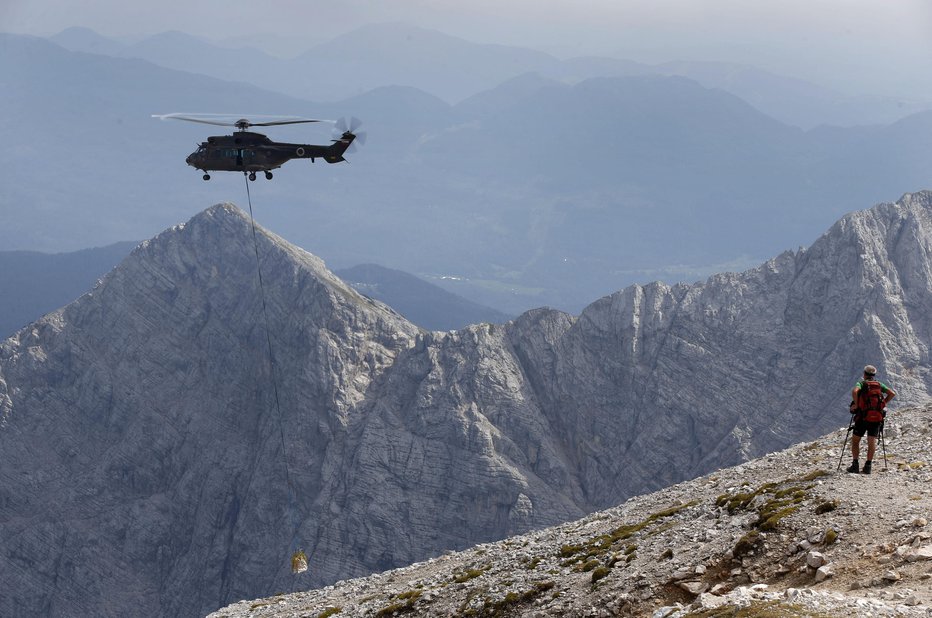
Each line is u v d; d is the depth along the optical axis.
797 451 72.12
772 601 39.88
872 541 45.53
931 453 58.41
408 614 67.69
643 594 51.94
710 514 60.69
